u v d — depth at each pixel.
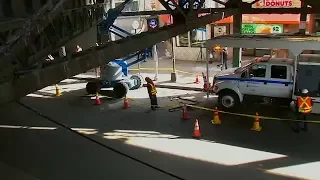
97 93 19.89
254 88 15.95
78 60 7.32
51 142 13.82
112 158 12.13
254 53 28.78
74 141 13.83
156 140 13.54
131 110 17.52
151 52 24.80
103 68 20.27
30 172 11.14
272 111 16.42
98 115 16.97
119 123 15.69
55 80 6.61
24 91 5.80
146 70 26.39
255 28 26.67
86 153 12.66
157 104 17.86
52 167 11.55
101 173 11.05
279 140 13.15
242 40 15.64
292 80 15.12
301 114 13.79
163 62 29.25
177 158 11.91
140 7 31.33
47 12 5.70
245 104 16.98
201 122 15.37
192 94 19.83
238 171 10.84
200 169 11.05
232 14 17.89
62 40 10.48
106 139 13.85
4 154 12.67
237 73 16.55
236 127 14.65
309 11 17.48
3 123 16.27
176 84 21.70
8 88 5.42
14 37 5.60
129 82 20.47
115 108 18.00
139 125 15.31
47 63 6.75
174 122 15.51
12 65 5.59
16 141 14.02
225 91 16.62
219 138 13.52
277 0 25.47
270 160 11.52
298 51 14.60
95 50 8.07
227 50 26.62
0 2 8.04
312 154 11.88
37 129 15.39
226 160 11.62
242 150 12.36
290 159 11.56
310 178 10.29
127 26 29.66
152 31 10.93
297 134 13.69
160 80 22.94
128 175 10.87
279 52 22.98
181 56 29.86
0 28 6.97
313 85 14.70
